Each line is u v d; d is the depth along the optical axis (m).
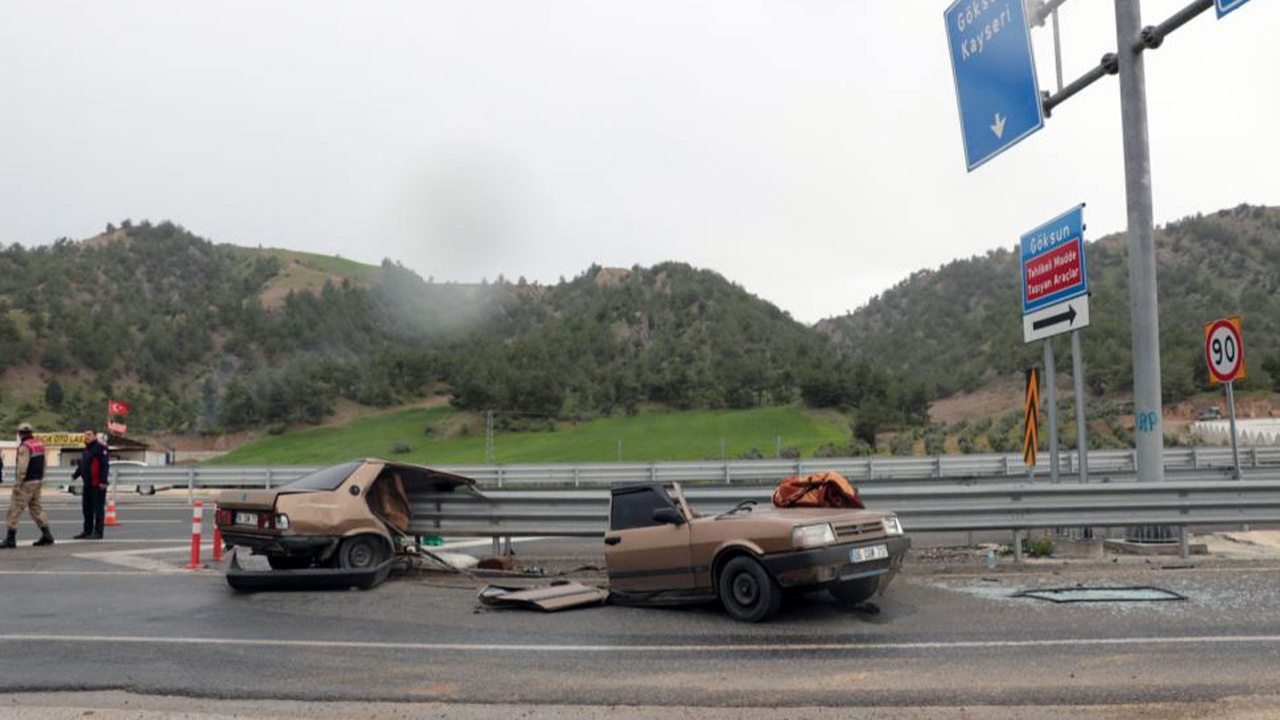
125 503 27.55
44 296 166.50
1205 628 7.66
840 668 6.63
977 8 14.77
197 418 118.06
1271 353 95.88
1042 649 7.04
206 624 8.76
